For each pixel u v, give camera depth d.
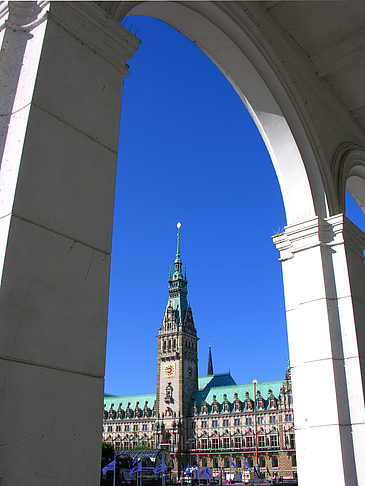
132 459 53.56
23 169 2.55
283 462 88.69
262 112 6.41
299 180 6.50
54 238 2.61
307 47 7.08
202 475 65.88
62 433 2.36
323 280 6.01
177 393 105.56
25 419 2.21
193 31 5.50
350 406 5.52
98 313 2.75
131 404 116.50
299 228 6.34
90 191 2.92
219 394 105.69
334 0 6.16
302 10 6.33
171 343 111.12
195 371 112.56
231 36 5.59
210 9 5.18
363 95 7.89
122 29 3.47
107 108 3.23
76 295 2.64
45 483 2.22
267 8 6.27
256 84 6.12
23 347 2.29
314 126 6.65
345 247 6.11
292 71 6.62
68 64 3.00
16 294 2.33
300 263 6.31
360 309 6.04
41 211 2.58
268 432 93.00
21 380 2.24
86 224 2.83
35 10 3.05
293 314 6.22
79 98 3.02
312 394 5.71
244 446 94.44
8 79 2.91
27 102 2.72
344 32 6.78
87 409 2.52
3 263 2.31
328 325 5.82
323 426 5.50
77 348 2.56
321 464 5.38
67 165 2.81
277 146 6.54
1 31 3.03
